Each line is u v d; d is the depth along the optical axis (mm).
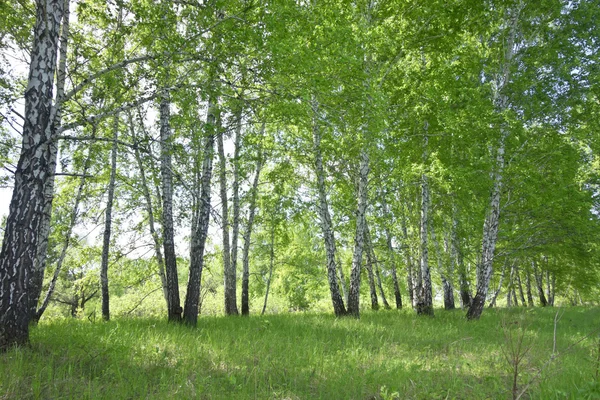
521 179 13906
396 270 22547
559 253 21031
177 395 4551
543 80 13938
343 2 11727
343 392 5090
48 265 17219
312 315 15359
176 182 10820
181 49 7297
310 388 5320
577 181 16859
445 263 18297
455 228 18891
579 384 5262
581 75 13672
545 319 15750
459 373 6195
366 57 13422
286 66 7523
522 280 36500
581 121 14203
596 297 38906
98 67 8750
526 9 14180
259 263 26422
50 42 6293
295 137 14891
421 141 14391
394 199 19188
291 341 8359
